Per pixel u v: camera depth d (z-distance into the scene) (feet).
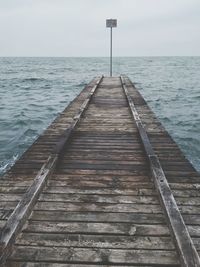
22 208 10.71
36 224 10.50
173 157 17.66
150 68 296.30
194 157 31.17
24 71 240.12
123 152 18.74
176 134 41.60
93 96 41.93
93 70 248.73
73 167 16.19
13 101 74.43
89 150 19.08
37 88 108.88
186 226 10.49
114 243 9.45
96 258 8.75
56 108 63.26
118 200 12.38
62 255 8.87
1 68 297.33
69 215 11.15
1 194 12.97
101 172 15.49
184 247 8.54
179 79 156.76
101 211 11.47
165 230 10.18
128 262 8.59
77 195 12.82
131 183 14.11
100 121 26.91
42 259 8.70
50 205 11.91
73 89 104.42
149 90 101.60
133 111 28.09
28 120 49.90
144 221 10.75
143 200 12.38
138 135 22.43
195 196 12.87
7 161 29.04
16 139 37.70
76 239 9.65
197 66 356.79
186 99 78.74
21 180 14.42
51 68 295.69
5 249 8.52
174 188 13.64
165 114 57.16
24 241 9.52
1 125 46.16
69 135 20.66
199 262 7.95
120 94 44.04
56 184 13.94
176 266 8.47
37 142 20.63
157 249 9.16
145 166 16.37
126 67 316.19
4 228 9.44
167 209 10.68
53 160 15.74
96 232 10.04
